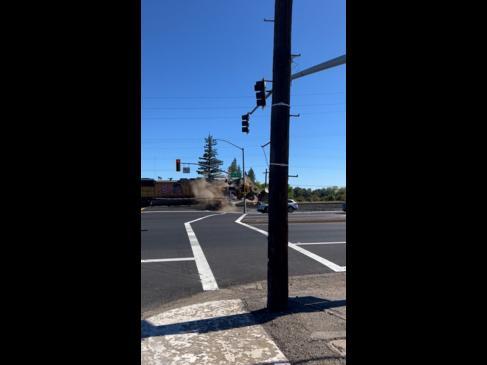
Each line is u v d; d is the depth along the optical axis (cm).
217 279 791
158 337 425
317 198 7438
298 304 548
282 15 522
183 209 4638
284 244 519
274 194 518
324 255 1073
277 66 522
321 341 400
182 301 626
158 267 912
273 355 370
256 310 520
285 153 520
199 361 362
